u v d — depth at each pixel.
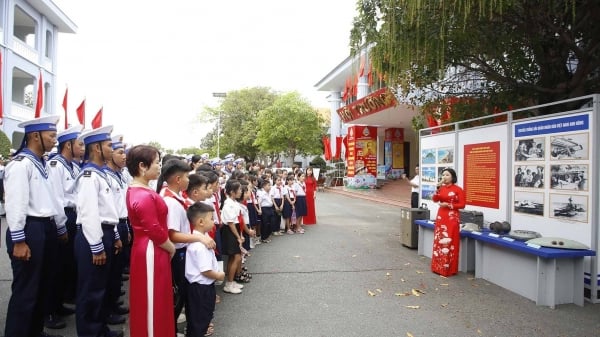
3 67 18.14
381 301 5.39
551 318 4.82
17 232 3.63
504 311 5.05
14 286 3.82
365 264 7.38
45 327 4.44
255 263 7.41
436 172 8.88
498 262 6.17
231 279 5.74
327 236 10.45
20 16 20.62
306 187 12.63
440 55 6.71
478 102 8.92
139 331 3.30
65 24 23.06
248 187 6.76
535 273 5.43
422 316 4.86
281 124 31.72
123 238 4.89
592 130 5.23
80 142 4.90
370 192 24.72
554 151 5.78
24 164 3.78
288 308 5.09
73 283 5.04
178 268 4.22
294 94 32.62
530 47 7.80
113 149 4.88
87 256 3.86
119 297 5.20
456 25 6.46
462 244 6.99
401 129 27.72
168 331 3.39
